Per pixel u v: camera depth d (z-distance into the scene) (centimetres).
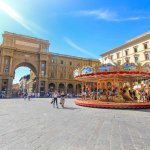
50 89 6088
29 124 800
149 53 4094
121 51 5116
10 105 1880
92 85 3247
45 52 5762
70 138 574
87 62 6894
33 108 1577
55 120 918
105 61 2052
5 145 493
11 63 5119
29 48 5569
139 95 2609
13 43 5241
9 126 749
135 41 4556
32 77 7288
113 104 1648
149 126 793
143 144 519
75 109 1523
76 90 6581
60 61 6375
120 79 2161
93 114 1192
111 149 470
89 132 659
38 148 471
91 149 468
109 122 880
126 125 810
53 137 584
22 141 534
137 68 1797
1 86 4869
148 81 2727
